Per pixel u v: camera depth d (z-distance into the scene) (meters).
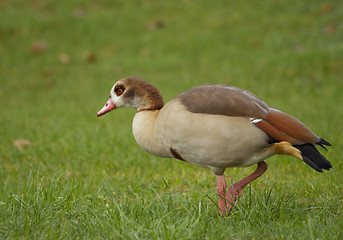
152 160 11.07
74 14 26.69
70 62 22.58
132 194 8.74
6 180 9.25
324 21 23.12
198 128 6.68
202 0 27.03
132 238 6.07
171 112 6.95
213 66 20.55
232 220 6.75
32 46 23.52
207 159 6.89
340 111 14.91
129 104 7.98
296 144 6.55
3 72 21.98
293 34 22.45
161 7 26.67
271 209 7.19
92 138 13.12
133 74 20.66
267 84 18.58
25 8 27.86
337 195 7.86
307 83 18.44
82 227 6.66
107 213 7.09
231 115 6.63
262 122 6.60
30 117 16.38
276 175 9.55
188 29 24.12
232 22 24.28
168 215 6.89
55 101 18.75
